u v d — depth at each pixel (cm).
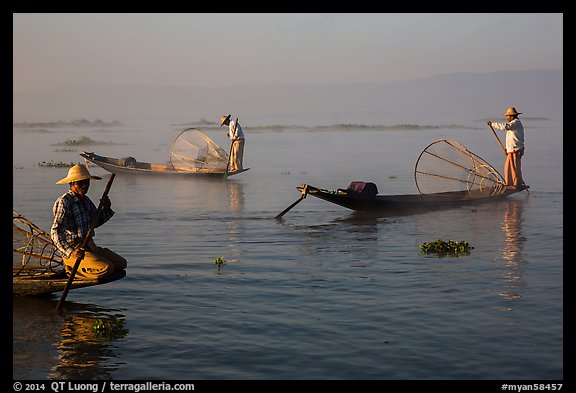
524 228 1350
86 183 858
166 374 621
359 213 1584
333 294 872
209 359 655
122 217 1521
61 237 837
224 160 2494
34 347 689
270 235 1299
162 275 983
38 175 2402
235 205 1716
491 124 1908
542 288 884
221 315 790
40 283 856
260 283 933
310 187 1495
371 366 632
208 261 1073
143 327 750
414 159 3241
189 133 2477
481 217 1506
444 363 636
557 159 3030
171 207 1677
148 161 3167
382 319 766
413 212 1594
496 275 958
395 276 961
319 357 655
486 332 717
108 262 848
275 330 734
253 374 618
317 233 1317
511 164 1897
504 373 612
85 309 821
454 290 881
